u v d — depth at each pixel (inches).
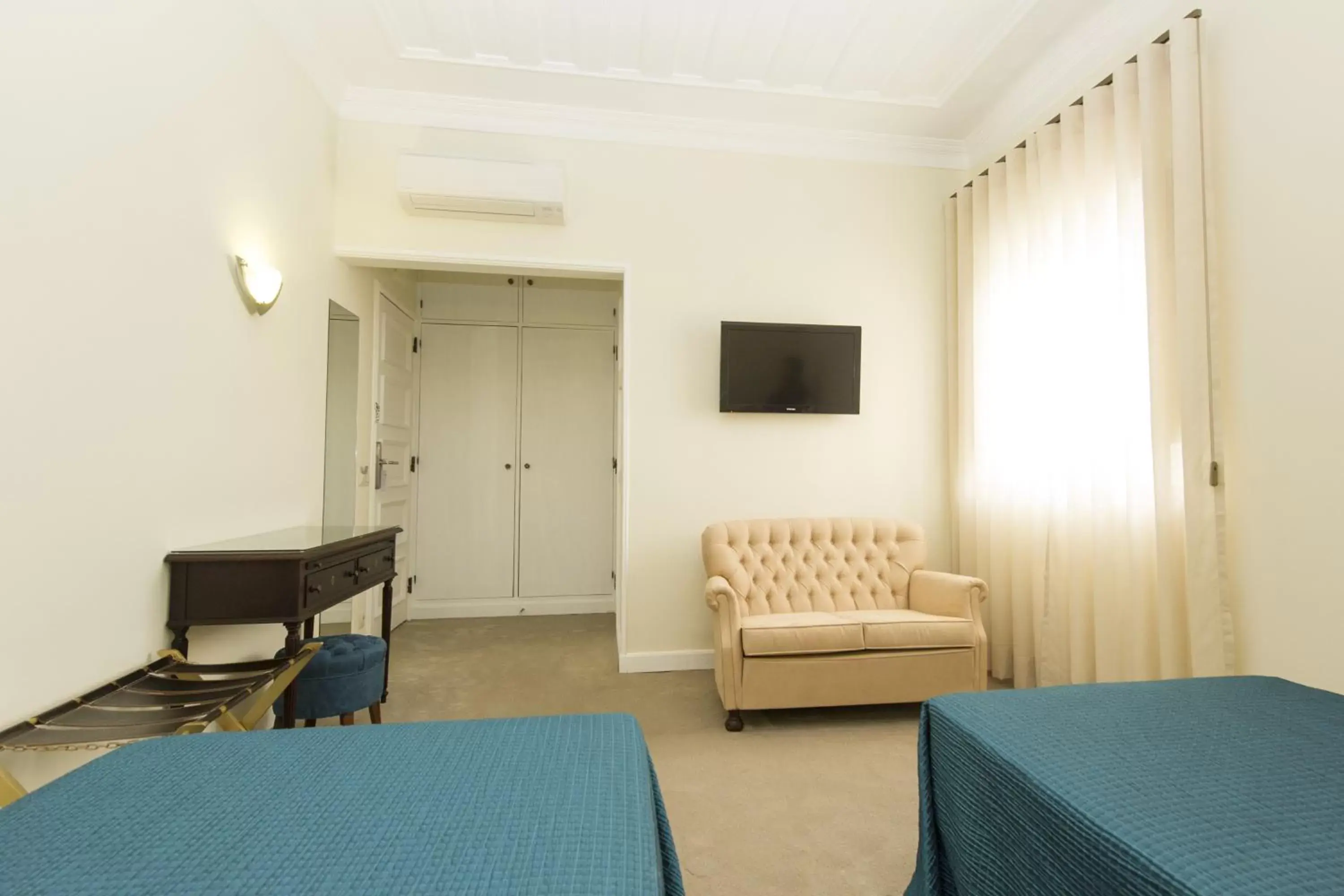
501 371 182.2
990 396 126.4
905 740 98.0
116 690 60.4
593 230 131.6
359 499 135.6
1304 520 71.2
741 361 131.6
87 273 57.4
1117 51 101.5
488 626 166.9
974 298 131.0
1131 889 29.2
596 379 186.4
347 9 99.8
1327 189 69.4
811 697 101.2
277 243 95.7
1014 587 118.3
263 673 66.2
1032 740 41.5
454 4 99.6
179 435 71.7
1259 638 75.5
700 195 135.3
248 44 85.8
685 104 127.1
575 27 104.6
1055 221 109.2
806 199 138.8
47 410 53.5
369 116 123.8
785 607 119.8
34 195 51.6
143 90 64.2
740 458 135.2
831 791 81.6
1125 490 93.7
